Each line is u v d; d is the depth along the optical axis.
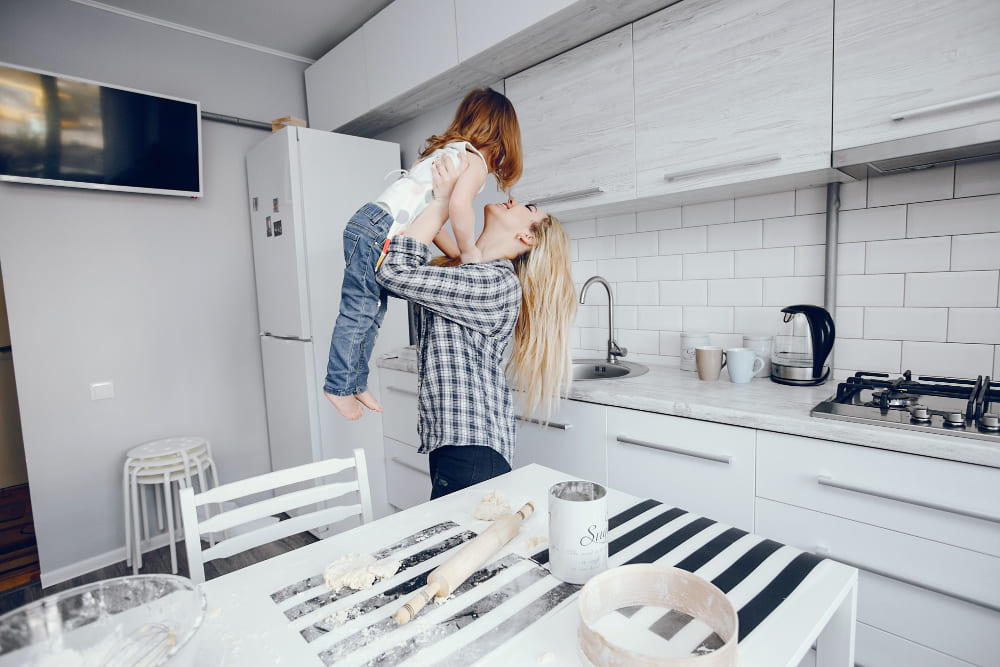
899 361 1.53
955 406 1.20
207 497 0.97
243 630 0.61
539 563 0.73
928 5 1.12
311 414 2.45
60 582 2.32
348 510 1.13
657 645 0.53
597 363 2.18
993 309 1.36
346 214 2.53
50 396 2.30
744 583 0.66
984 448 0.97
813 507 1.21
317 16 2.55
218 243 2.76
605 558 0.69
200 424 2.74
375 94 2.47
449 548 0.79
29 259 2.23
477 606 0.64
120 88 2.32
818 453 1.19
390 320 2.66
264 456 2.98
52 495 2.32
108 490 2.46
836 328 1.64
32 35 2.23
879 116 1.21
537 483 1.06
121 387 2.49
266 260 2.67
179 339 2.66
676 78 1.56
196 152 2.57
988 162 1.34
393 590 0.68
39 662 0.49
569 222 2.34
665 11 1.57
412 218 1.21
